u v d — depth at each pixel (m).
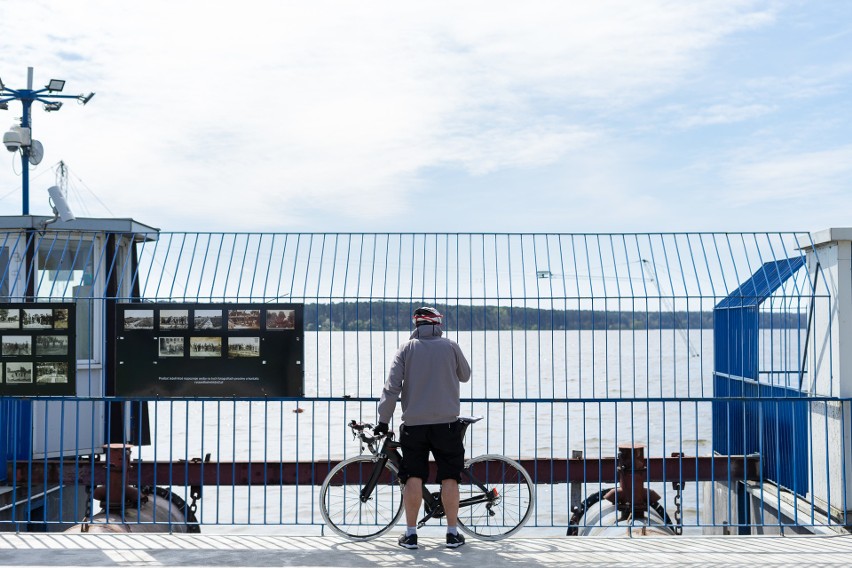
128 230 8.73
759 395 8.03
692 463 8.25
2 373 6.73
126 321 6.64
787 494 7.71
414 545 5.79
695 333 97.19
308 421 37.72
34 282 8.53
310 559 5.59
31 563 5.55
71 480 7.94
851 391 6.74
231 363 6.59
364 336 86.38
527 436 30.53
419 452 5.73
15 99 10.59
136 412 9.00
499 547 5.90
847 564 5.52
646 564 5.50
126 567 5.44
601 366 73.88
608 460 8.01
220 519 15.91
